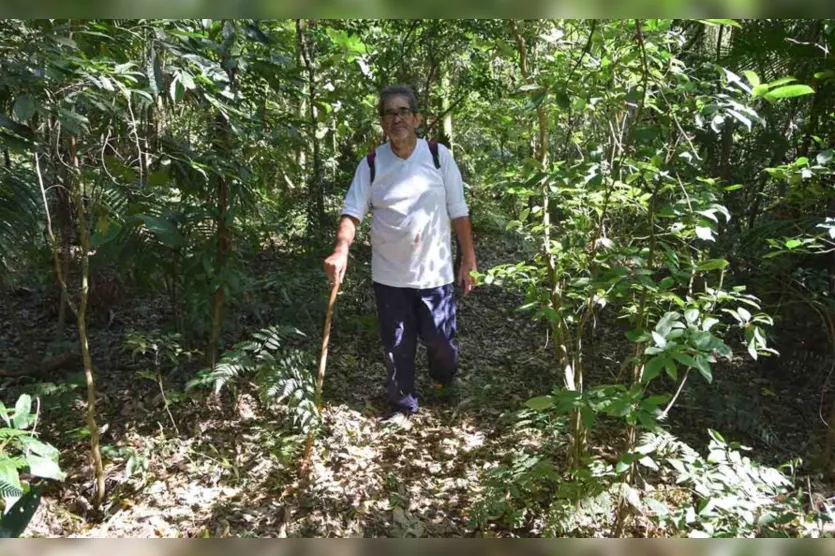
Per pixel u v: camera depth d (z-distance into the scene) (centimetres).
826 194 259
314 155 497
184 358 390
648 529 236
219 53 303
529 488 252
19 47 210
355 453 305
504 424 334
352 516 261
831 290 342
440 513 266
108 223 271
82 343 256
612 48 222
